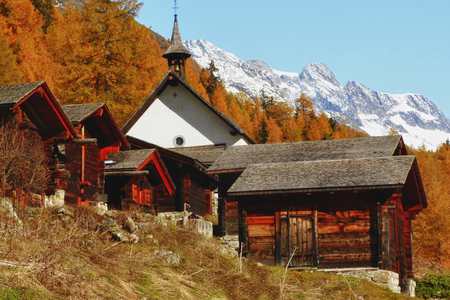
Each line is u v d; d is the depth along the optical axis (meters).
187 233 29.03
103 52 59.47
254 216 34.19
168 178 40.31
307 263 33.28
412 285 36.00
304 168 34.84
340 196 33.50
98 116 34.31
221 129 52.75
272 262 33.66
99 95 58.34
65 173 30.56
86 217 25.78
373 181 32.81
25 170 26.56
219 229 40.12
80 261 21.23
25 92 28.59
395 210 33.25
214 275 25.56
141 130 53.06
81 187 32.53
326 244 33.28
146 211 36.69
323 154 40.22
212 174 40.28
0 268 18.08
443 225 58.44
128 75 59.59
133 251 24.84
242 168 39.56
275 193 33.38
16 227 20.31
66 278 19.12
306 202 33.78
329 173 34.03
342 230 33.25
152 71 64.88
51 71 63.94
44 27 79.81
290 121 122.25
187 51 57.16
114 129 35.12
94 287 19.89
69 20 75.94
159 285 22.41
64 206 26.69
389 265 32.47
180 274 24.27
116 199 37.12
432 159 90.88
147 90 61.59
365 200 33.25
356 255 32.94
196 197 45.78
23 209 23.83
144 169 39.03
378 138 41.66
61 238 21.23
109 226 25.80
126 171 36.72
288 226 33.75
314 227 33.47
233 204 40.22
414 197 38.03
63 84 58.34
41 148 29.88
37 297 17.61
